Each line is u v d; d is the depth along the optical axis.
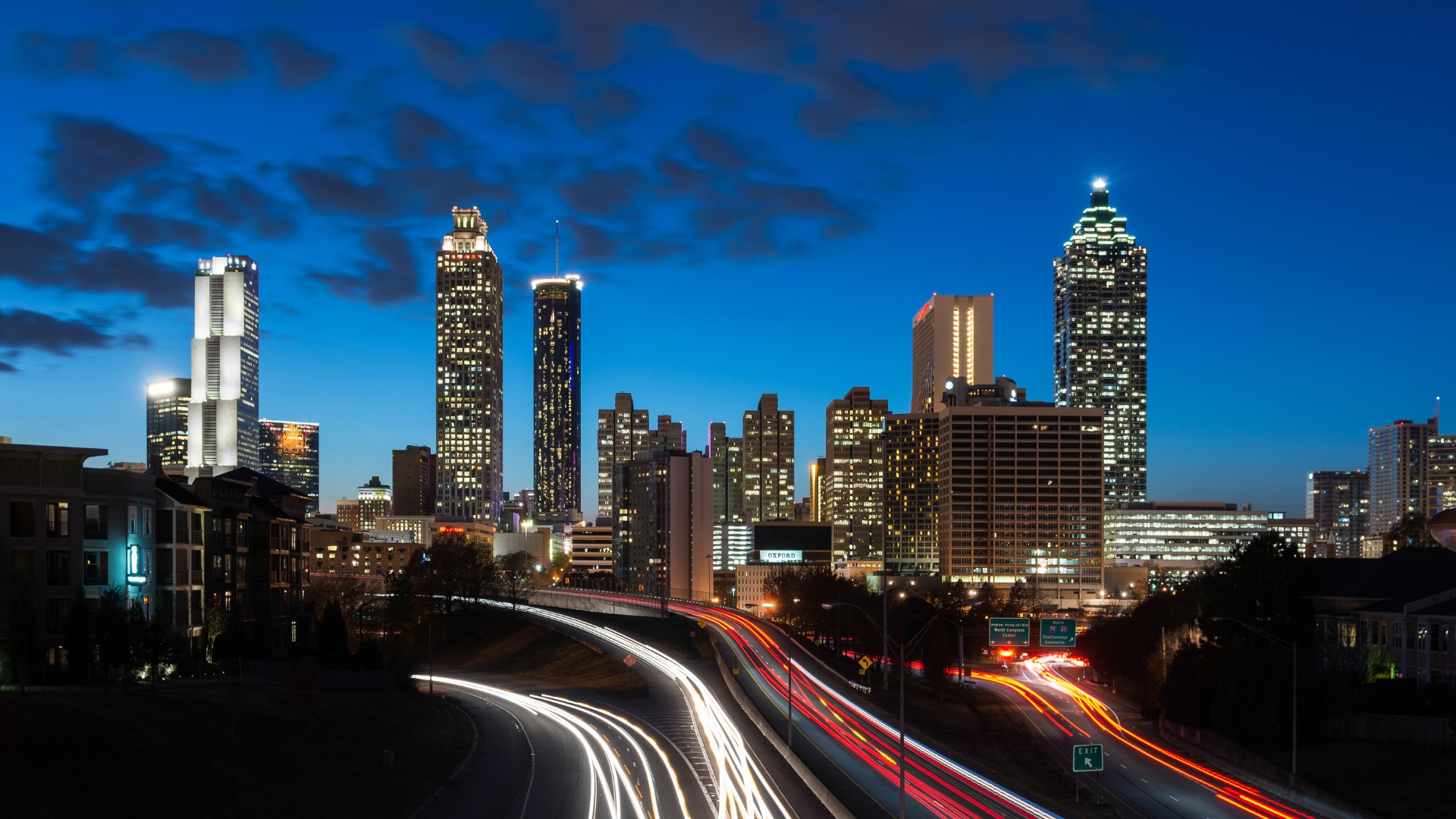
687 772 81.06
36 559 83.38
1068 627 127.06
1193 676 104.31
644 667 156.12
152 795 53.81
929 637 138.25
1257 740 86.81
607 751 90.75
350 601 173.50
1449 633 88.62
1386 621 96.25
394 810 64.94
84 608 79.88
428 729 91.12
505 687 144.00
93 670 76.69
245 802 57.16
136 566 89.06
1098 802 72.50
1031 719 121.44
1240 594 99.12
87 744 55.62
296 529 126.81
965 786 77.12
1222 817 68.38
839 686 137.88
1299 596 100.00
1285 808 71.50
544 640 186.12
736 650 172.88
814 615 198.75
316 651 110.44
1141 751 97.56
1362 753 76.25
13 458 83.12
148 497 92.69
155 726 61.69
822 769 81.25
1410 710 81.94
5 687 64.44
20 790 48.94
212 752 61.59
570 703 125.19
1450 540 100.06
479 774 78.81
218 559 105.69
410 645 166.00
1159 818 68.06
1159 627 136.50
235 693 70.00
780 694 128.12
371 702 92.56
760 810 67.69
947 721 116.62
